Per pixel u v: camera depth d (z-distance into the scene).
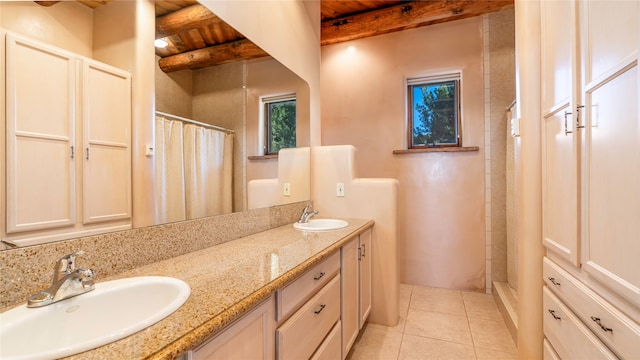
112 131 1.05
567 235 1.21
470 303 2.77
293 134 2.38
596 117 0.99
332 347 1.54
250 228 1.82
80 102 0.95
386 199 2.43
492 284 2.95
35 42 0.83
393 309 2.39
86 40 0.97
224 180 1.65
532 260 1.62
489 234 2.99
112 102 1.05
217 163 1.60
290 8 2.37
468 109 3.06
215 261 1.22
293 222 2.34
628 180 0.81
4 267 0.76
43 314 0.72
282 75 2.25
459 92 3.15
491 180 2.98
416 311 2.63
